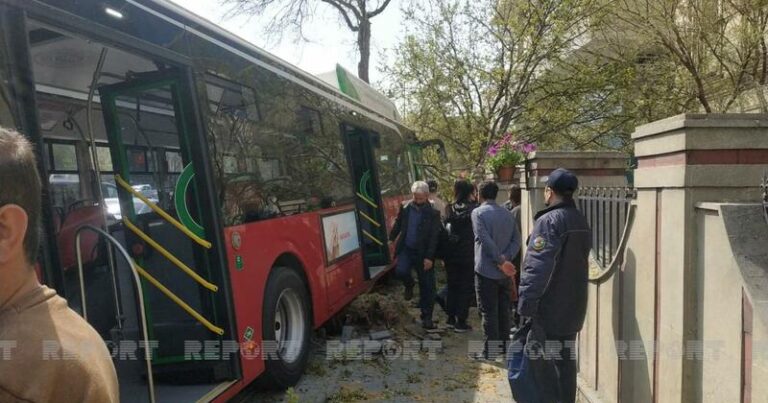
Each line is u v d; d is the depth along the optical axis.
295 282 4.86
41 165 2.36
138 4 3.19
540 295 3.54
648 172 3.02
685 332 2.63
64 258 3.73
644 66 12.28
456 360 5.43
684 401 2.65
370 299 6.72
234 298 3.78
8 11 2.28
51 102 4.11
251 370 3.94
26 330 1.05
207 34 3.94
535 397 3.67
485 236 5.07
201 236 3.68
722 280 2.38
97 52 3.66
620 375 3.49
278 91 5.06
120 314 3.72
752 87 9.29
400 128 11.06
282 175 4.94
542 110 13.44
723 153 2.57
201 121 3.67
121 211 3.86
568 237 3.54
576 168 5.80
